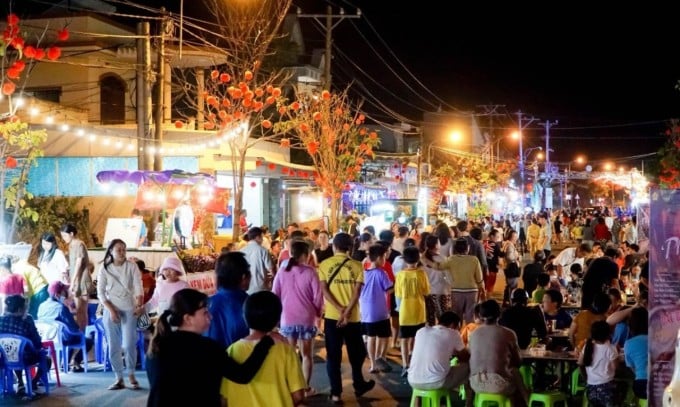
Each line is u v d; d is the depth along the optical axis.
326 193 24.89
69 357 12.55
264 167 23.81
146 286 12.76
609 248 16.98
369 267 12.30
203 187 15.80
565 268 18.08
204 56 23.77
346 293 10.34
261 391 5.59
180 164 22.98
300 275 10.06
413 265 11.98
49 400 10.41
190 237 15.91
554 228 45.97
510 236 22.34
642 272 11.36
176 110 26.88
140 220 15.45
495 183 48.44
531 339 10.56
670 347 5.60
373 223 26.69
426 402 9.61
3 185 14.73
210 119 21.52
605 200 91.38
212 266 14.45
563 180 81.44
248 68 21.02
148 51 17.75
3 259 11.59
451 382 9.37
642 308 8.75
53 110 23.31
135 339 11.13
